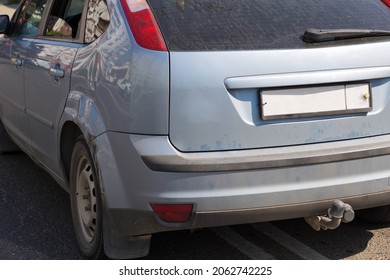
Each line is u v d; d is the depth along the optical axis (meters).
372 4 3.57
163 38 3.06
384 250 3.85
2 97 5.46
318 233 4.13
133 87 3.04
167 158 2.96
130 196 3.10
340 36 3.22
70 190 3.91
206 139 3.01
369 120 3.26
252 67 3.04
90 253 3.63
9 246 4.02
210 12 3.21
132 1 3.29
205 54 3.02
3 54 5.27
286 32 3.20
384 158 3.25
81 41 3.74
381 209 4.08
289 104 3.10
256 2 3.32
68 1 4.29
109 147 3.18
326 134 3.18
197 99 2.99
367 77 3.22
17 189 5.14
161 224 3.05
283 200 3.09
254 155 3.04
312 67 3.12
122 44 3.17
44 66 4.16
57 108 3.90
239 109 3.04
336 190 3.17
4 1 19.03
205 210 3.00
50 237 4.15
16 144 5.76
